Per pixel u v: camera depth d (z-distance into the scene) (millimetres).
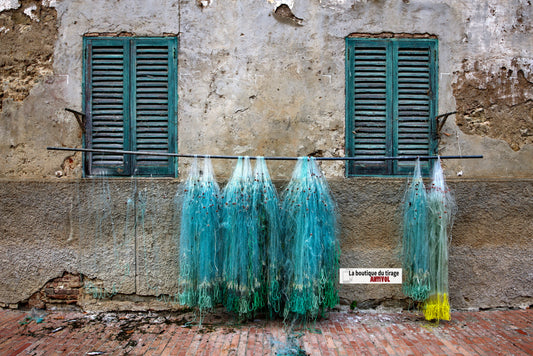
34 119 3447
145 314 3434
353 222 3463
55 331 3082
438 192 3188
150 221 3424
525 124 3533
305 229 3016
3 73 3469
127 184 3418
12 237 3434
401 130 3527
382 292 3482
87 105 3453
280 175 3461
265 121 3477
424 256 3178
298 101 3480
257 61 3469
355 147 3516
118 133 3469
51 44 3443
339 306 3488
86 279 3449
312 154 3488
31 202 3430
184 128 3459
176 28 3449
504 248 3492
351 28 3486
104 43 3447
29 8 3447
